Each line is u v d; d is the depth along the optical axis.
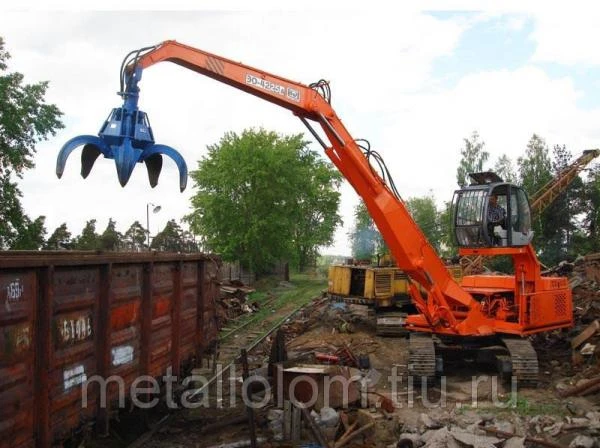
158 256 8.02
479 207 12.50
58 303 5.55
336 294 20.20
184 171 8.56
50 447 5.36
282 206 45.03
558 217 44.22
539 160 51.12
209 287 11.05
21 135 28.03
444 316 12.04
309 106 11.13
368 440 8.48
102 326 6.40
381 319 18.02
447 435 8.08
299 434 8.37
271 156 43.69
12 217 28.11
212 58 10.48
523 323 12.31
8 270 4.79
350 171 11.43
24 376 5.03
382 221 11.54
